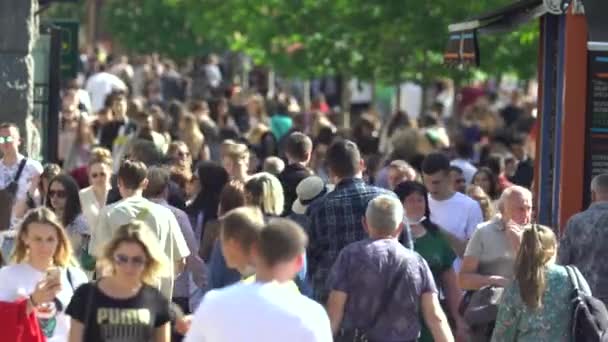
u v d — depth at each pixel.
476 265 19.41
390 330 16.72
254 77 73.00
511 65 45.00
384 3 44.25
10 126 24.73
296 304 13.25
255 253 13.52
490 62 44.88
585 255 19.45
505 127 45.28
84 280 16.55
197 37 78.94
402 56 45.62
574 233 19.53
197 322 13.29
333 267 16.88
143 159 25.00
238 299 13.21
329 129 30.44
